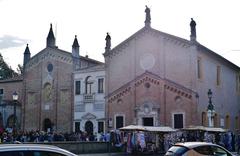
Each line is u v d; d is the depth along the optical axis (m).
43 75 53.88
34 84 54.75
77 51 51.50
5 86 58.59
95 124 48.06
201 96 42.66
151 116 43.78
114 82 47.25
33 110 54.28
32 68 55.38
